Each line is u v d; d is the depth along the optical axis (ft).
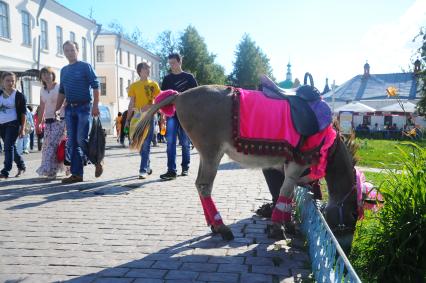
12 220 16.88
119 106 151.53
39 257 13.00
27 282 11.23
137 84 27.22
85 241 14.51
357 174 14.74
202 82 212.23
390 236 14.12
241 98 14.43
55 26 99.86
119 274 11.79
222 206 19.84
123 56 157.07
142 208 19.10
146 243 14.38
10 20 82.33
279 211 14.84
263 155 14.29
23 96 27.32
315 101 14.52
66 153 26.21
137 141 16.66
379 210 15.39
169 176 26.99
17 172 28.99
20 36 85.81
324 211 14.52
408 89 171.01
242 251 13.74
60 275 11.69
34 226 16.14
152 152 52.19
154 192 22.68
